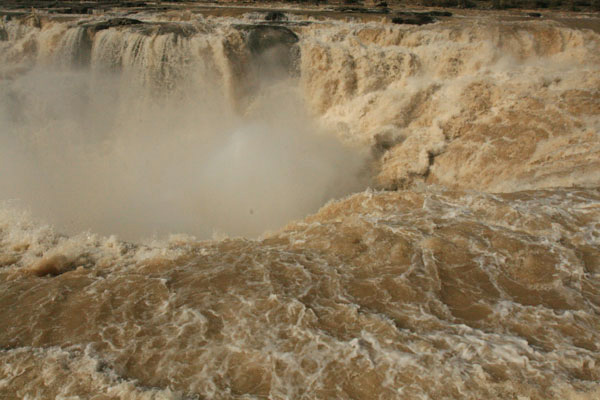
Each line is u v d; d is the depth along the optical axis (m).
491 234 9.02
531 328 6.78
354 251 8.78
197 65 18.62
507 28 20.41
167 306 7.35
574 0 36.03
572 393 5.61
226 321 6.97
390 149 16.44
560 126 14.64
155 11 28.98
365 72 18.58
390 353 6.29
